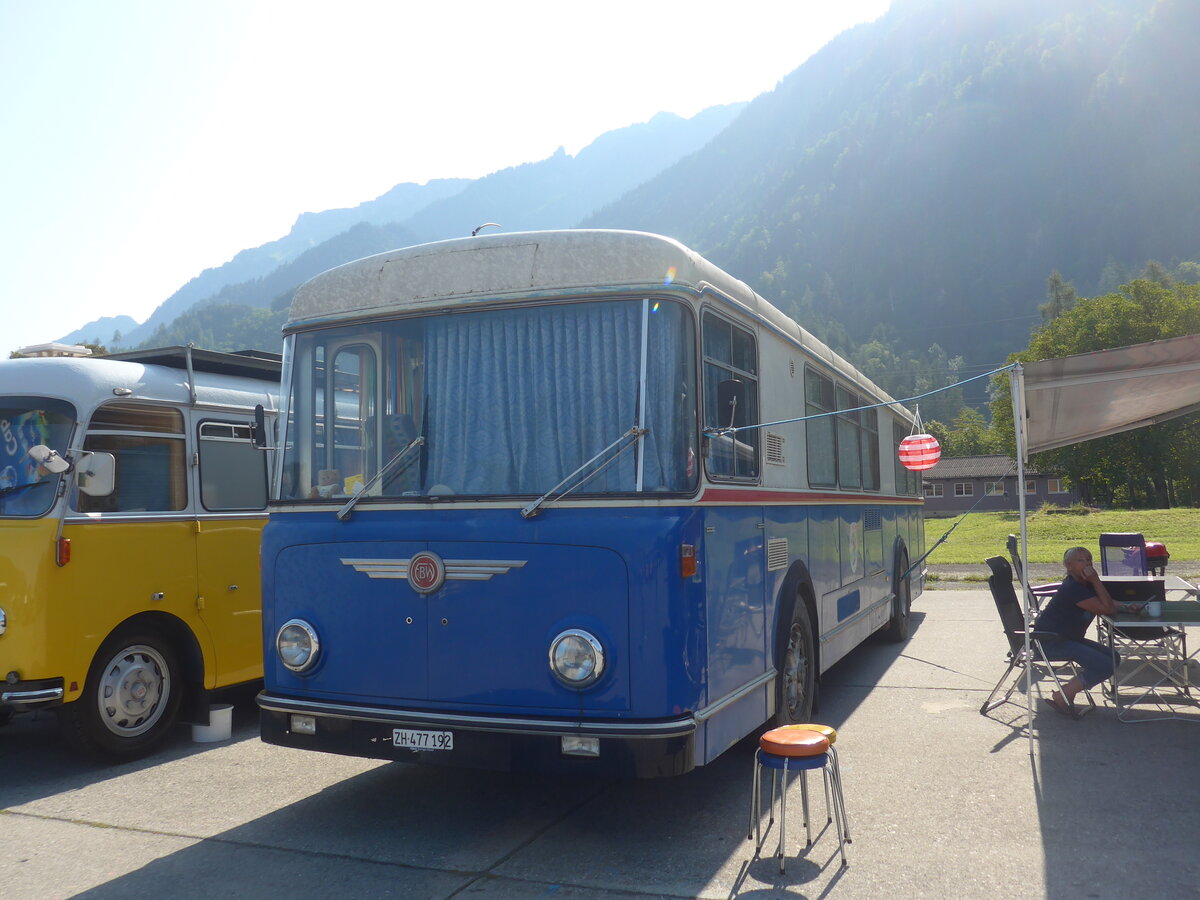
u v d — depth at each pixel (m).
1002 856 4.63
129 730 6.89
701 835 5.04
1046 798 5.55
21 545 6.36
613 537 4.56
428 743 4.76
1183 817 5.16
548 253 4.98
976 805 5.45
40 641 6.27
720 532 5.04
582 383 4.85
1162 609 7.83
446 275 5.15
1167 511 44.44
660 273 4.84
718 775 6.17
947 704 8.22
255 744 7.33
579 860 4.71
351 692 5.04
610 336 4.84
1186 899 4.09
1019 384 6.70
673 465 4.68
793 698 6.48
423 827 5.26
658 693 4.45
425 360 5.16
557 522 4.69
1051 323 70.75
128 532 6.90
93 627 6.58
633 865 4.62
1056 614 7.78
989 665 10.09
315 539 5.20
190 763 6.78
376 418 5.22
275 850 4.94
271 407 8.40
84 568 6.55
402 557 4.95
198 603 7.43
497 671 4.71
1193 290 69.06
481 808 5.59
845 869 4.51
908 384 170.00
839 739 7.05
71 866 4.80
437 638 4.84
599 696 4.51
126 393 6.99
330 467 5.30
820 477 7.60
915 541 13.78
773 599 6.03
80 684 6.46
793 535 6.62
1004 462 90.44
